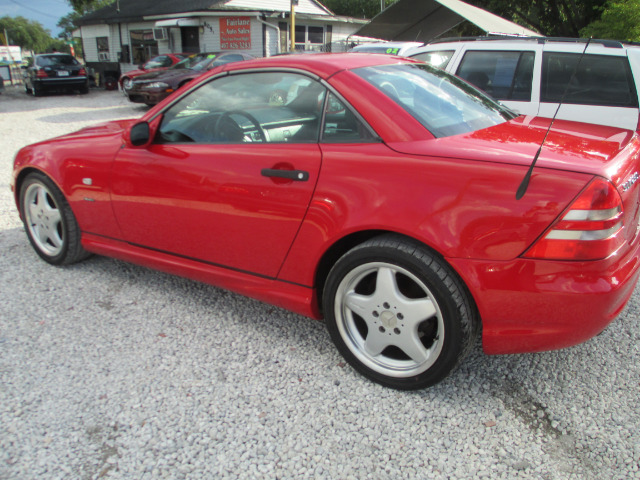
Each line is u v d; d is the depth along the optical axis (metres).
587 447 2.09
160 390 2.45
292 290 2.64
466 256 2.06
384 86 2.50
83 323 3.05
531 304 2.03
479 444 2.12
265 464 2.03
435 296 2.17
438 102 2.62
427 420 2.26
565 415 2.28
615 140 2.42
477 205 2.03
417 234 2.12
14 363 2.66
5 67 25.20
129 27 26.16
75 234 3.63
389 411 2.31
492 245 2.02
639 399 2.37
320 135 2.47
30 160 3.61
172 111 2.99
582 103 4.98
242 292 2.86
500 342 2.17
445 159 2.13
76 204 3.45
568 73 5.06
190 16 21.89
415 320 2.27
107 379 2.53
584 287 1.95
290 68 2.61
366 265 2.33
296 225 2.47
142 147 3.05
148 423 2.24
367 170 2.25
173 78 13.79
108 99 18.00
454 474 1.97
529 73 5.25
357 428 2.21
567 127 2.74
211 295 3.41
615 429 2.19
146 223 3.12
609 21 14.55
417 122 2.33
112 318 3.11
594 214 1.91
